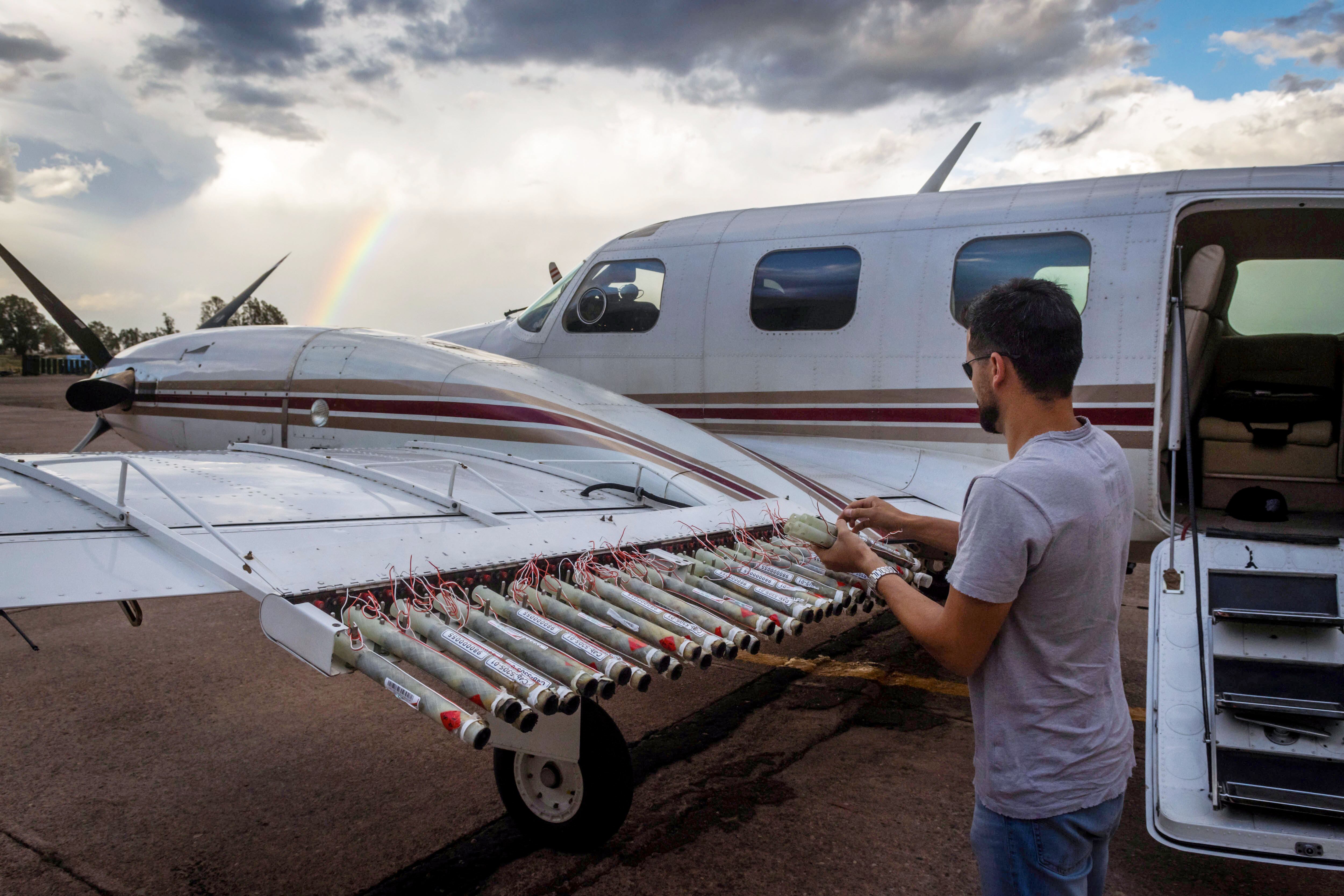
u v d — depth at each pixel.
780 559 2.55
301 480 3.11
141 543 2.10
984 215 4.27
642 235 5.26
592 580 2.20
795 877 2.56
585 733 2.51
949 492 4.13
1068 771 1.36
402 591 2.01
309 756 3.38
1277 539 2.98
